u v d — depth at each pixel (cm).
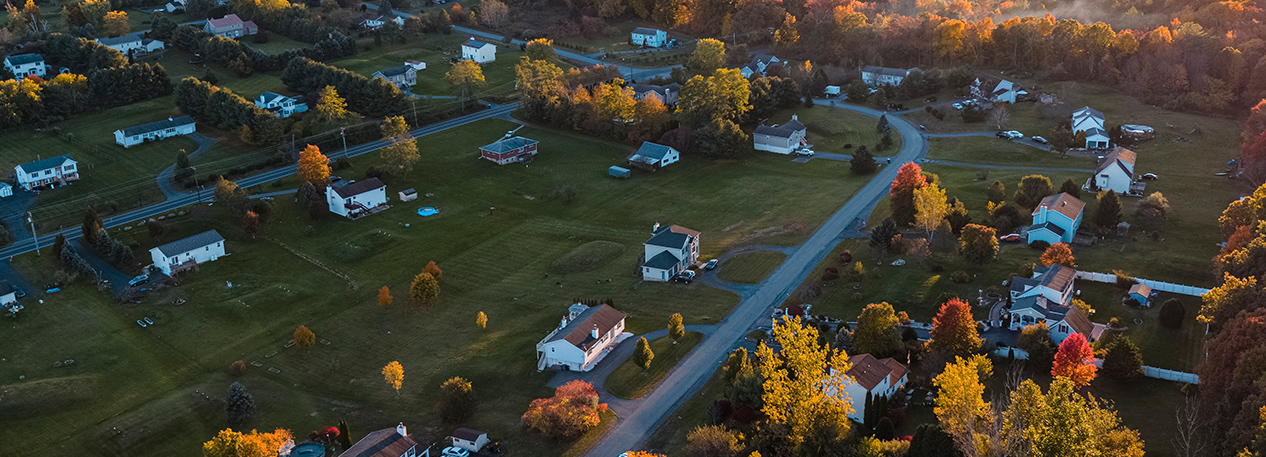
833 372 9931
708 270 15150
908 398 10788
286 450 10656
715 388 11406
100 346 13412
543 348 12369
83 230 16600
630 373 11925
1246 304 10906
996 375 11112
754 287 14362
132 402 12025
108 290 15000
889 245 15025
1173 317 11938
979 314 12738
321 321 14075
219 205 18088
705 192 19138
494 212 18300
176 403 11844
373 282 15350
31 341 13550
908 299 13325
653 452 10144
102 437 11194
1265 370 8962
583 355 12012
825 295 13762
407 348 13175
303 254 16412
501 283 15188
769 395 9625
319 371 12662
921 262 14475
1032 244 14875
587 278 15150
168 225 17362
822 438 9381
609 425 10775
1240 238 13438
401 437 10431
